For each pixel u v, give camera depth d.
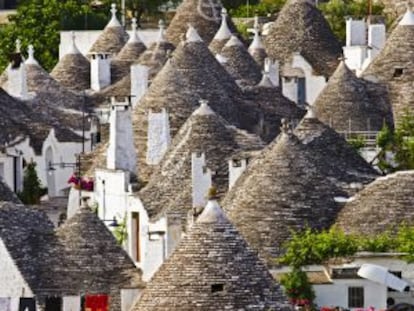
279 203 152.62
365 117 198.38
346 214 151.62
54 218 186.12
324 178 155.12
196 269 126.69
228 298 125.94
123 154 185.38
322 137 169.88
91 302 136.62
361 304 144.00
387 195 151.62
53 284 138.00
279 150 156.38
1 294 138.12
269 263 147.00
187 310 126.00
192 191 164.88
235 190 157.25
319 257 145.75
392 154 187.25
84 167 197.12
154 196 168.38
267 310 125.94
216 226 127.44
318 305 143.75
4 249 138.62
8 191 163.12
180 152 172.12
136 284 138.00
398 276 146.00
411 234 147.00
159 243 143.50
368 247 146.00
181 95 196.75
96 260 139.50
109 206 181.25
